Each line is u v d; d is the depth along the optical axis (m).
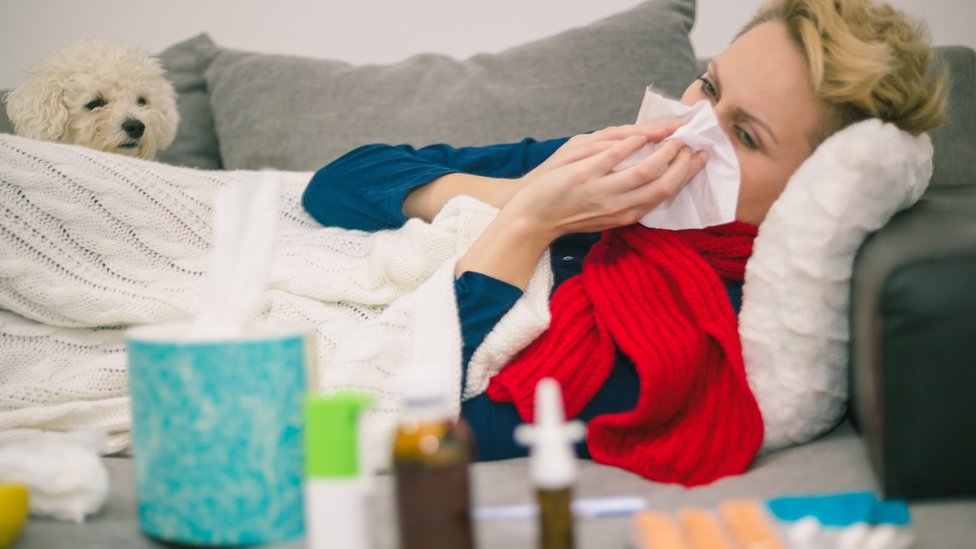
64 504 0.76
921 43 1.04
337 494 0.55
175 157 1.94
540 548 0.57
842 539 0.60
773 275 0.94
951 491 0.73
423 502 0.55
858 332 0.84
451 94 1.73
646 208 1.02
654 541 0.59
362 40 2.23
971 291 0.72
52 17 2.23
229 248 0.70
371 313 1.13
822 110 1.02
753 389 0.96
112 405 1.02
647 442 0.96
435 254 1.10
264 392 0.66
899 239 0.81
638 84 1.69
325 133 1.74
